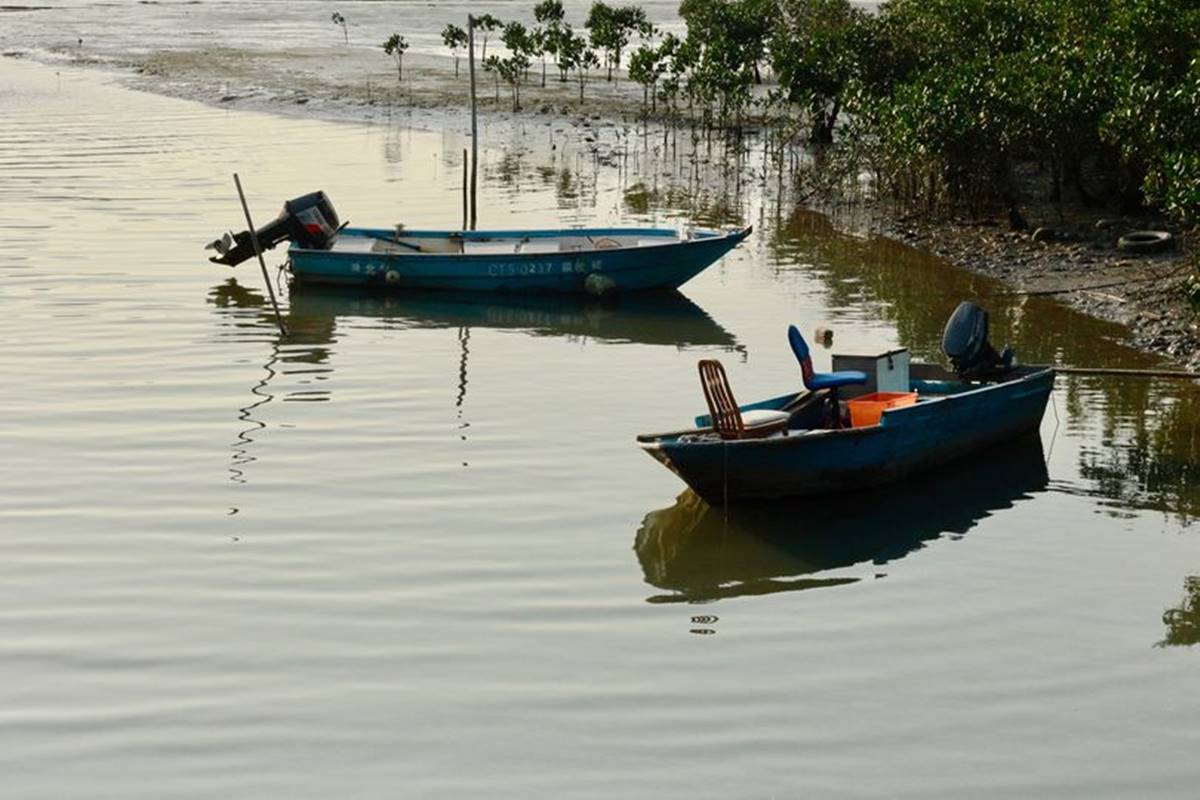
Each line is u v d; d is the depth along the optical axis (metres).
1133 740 16.05
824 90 57.25
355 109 72.88
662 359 30.83
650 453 22.00
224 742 15.80
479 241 38.66
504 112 71.31
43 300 34.94
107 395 27.73
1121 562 20.75
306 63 94.25
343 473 23.70
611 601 19.34
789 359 30.70
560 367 30.19
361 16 151.38
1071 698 16.92
